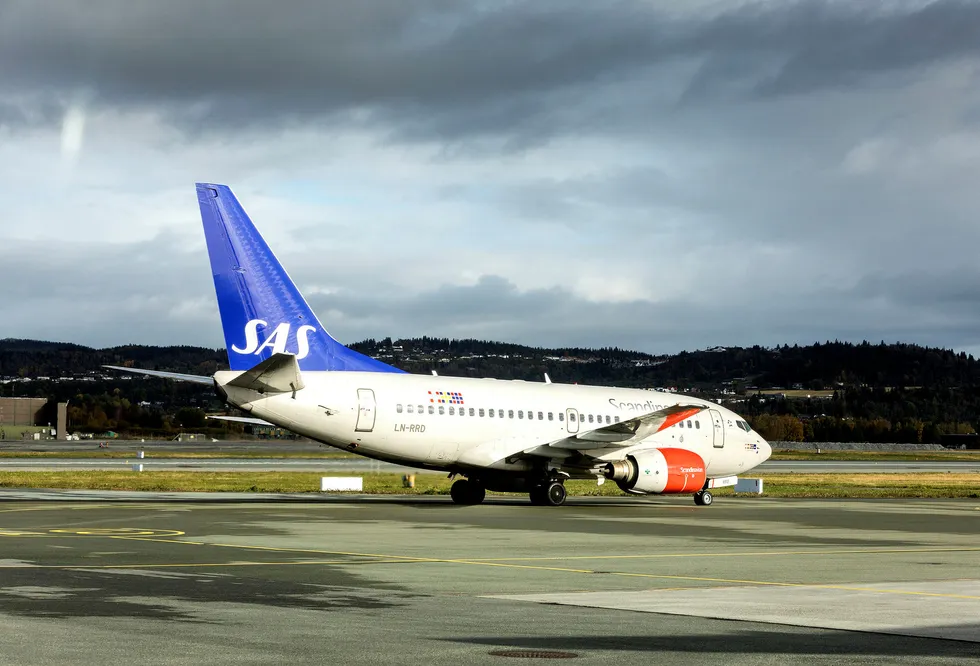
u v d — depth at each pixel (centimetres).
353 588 2864
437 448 7131
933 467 18988
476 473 7450
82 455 18038
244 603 2553
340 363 7062
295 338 6862
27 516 5338
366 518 5597
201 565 3322
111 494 7638
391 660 1905
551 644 2083
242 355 6675
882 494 9775
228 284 6675
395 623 2298
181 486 8975
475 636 2158
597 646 2072
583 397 7888
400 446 7025
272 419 6669
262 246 6788
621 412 7944
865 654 2036
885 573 3456
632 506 7500
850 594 2897
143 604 2508
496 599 2700
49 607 2445
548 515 6200
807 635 2231
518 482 7562
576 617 2420
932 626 2364
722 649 2061
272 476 11225
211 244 6656
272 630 2188
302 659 1900
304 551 3831
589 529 5178
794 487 10838
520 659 1938
